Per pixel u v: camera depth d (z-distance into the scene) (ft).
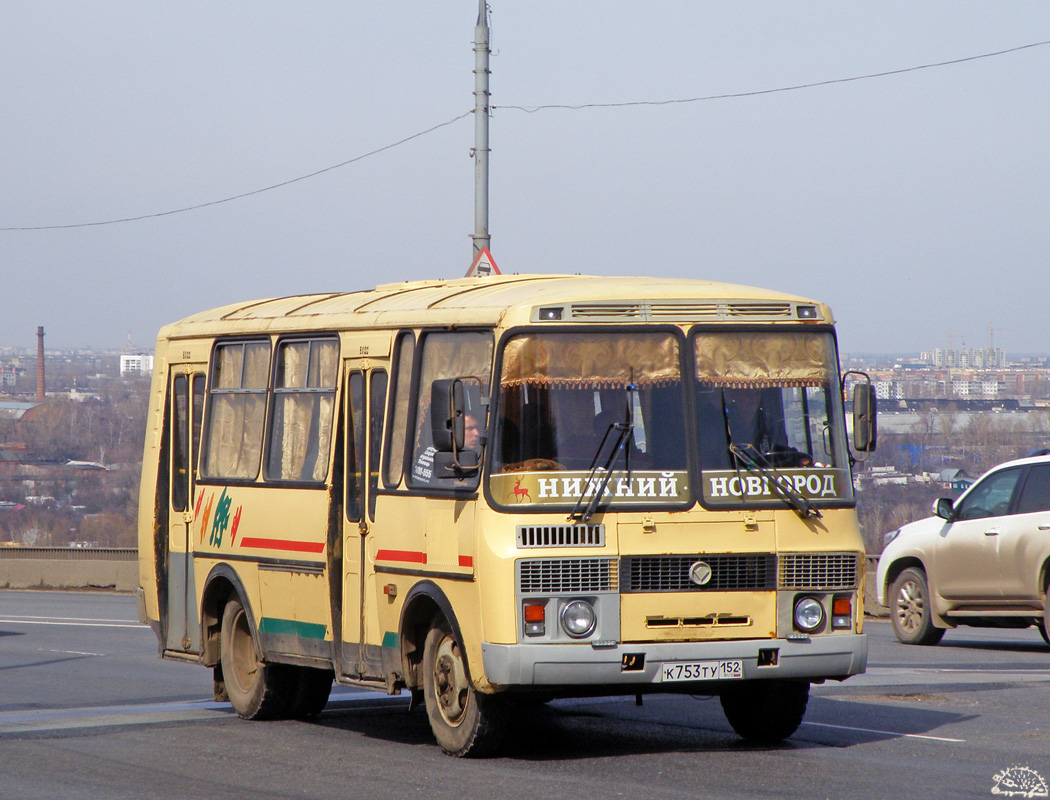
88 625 129.39
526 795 46.68
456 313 55.57
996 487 100.01
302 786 49.55
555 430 51.90
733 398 53.88
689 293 54.19
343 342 62.64
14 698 79.46
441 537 54.29
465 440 53.06
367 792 48.03
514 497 51.24
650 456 52.47
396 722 66.54
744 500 53.06
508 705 53.36
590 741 58.59
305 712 68.03
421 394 57.21
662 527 51.90
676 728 62.49
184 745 59.57
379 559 58.54
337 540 61.77
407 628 56.80
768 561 52.95
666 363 53.47
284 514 65.51
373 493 59.57
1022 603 96.48
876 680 77.61
